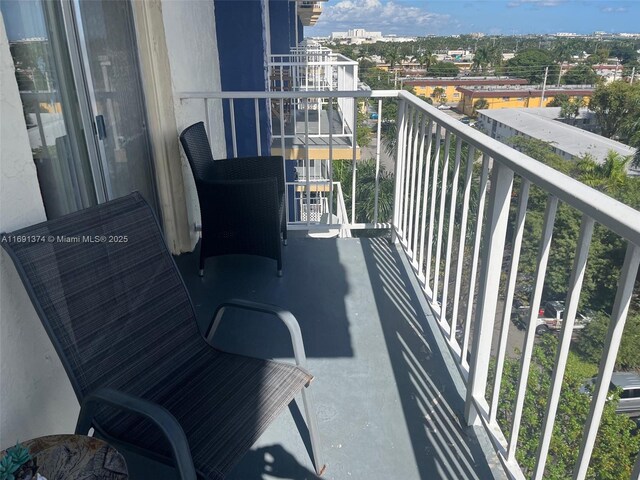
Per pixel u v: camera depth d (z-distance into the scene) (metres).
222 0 4.90
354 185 3.70
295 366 1.59
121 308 1.49
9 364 1.29
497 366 1.59
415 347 2.33
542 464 1.35
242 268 3.12
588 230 1.06
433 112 2.39
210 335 1.73
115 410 1.37
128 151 2.55
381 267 3.13
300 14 14.83
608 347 1.01
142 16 2.65
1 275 1.25
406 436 1.81
